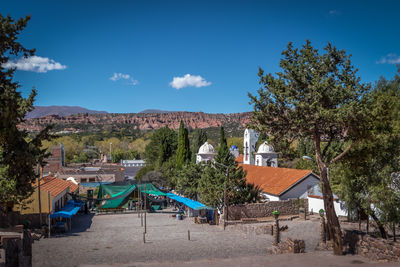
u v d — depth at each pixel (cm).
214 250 2208
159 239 2742
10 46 1250
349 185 2267
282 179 4625
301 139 2305
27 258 1305
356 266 1429
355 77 2042
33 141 1386
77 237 2908
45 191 3431
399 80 2009
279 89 2083
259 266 1460
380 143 2000
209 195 3928
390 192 1984
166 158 8519
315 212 4128
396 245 1619
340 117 1858
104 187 5362
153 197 6072
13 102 1204
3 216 2728
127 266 1588
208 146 6619
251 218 4006
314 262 1562
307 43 2108
